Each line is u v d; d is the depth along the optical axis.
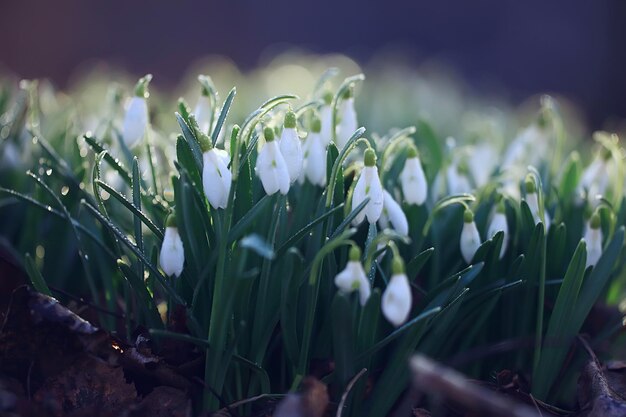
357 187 0.59
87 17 3.22
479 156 0.81
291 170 0.59
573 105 3.14
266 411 0.60
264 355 0.61
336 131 0.65
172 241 0.58
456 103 1.64
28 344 0.60
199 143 0.59
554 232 0.65
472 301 0.62
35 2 3.10
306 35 3.57
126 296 0.63
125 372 0.61
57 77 3.15
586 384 0.63
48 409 0.58
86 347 0.59
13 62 3.08
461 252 0.65
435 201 0.70
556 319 0.62
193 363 0.60
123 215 0.70
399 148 0.69
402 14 3.62
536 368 0.63
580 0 3.26
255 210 0.58
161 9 3.37
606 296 0.68
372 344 0.59
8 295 0.65
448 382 0.54
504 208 0.64
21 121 0.73
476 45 3.52
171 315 0.60
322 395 0.58
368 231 0.62
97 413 0.59
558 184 0.74
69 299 0.68
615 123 2.94
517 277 0.63
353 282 0.56
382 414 0.60
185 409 0.59
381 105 1.33
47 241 0.69
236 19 3.52
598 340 0.65
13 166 0.72
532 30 3.39
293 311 0.59
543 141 0.79
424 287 0.66
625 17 3.14
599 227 0.64
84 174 0.67
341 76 1.73
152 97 1.15
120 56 3.31
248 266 0.60
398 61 2.65
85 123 0.88
